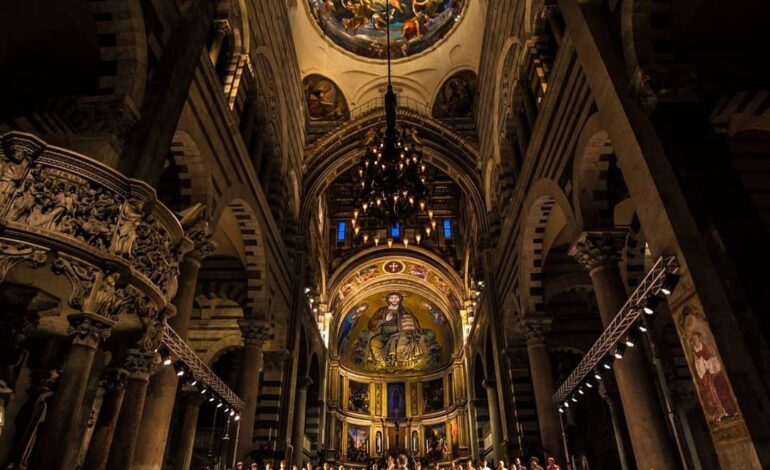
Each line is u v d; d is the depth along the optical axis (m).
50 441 5.94
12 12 8.33
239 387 15.76
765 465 5.38
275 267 18.38
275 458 16.91
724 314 6.20
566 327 20.08
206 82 11.29
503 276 19.39
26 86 9.00
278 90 18.80
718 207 6.86
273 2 17.59
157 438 9.78
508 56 17.11
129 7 8.53
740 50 8.56
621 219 14.02
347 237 35.47
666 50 8.27
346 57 24.59
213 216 11.99
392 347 42.28
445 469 35.94
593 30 9.09
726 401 6.00
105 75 8.55
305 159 24.44
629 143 7.76
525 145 15.71
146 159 8.05
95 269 6.84
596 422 22.78
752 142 10.88
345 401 38.81
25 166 6.44
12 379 8.73
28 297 7.99
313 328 28.17
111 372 8.18
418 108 25.45
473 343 30.83
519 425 17.45
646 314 8.24
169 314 8.38
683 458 8.66
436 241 34.75
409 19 25.06
